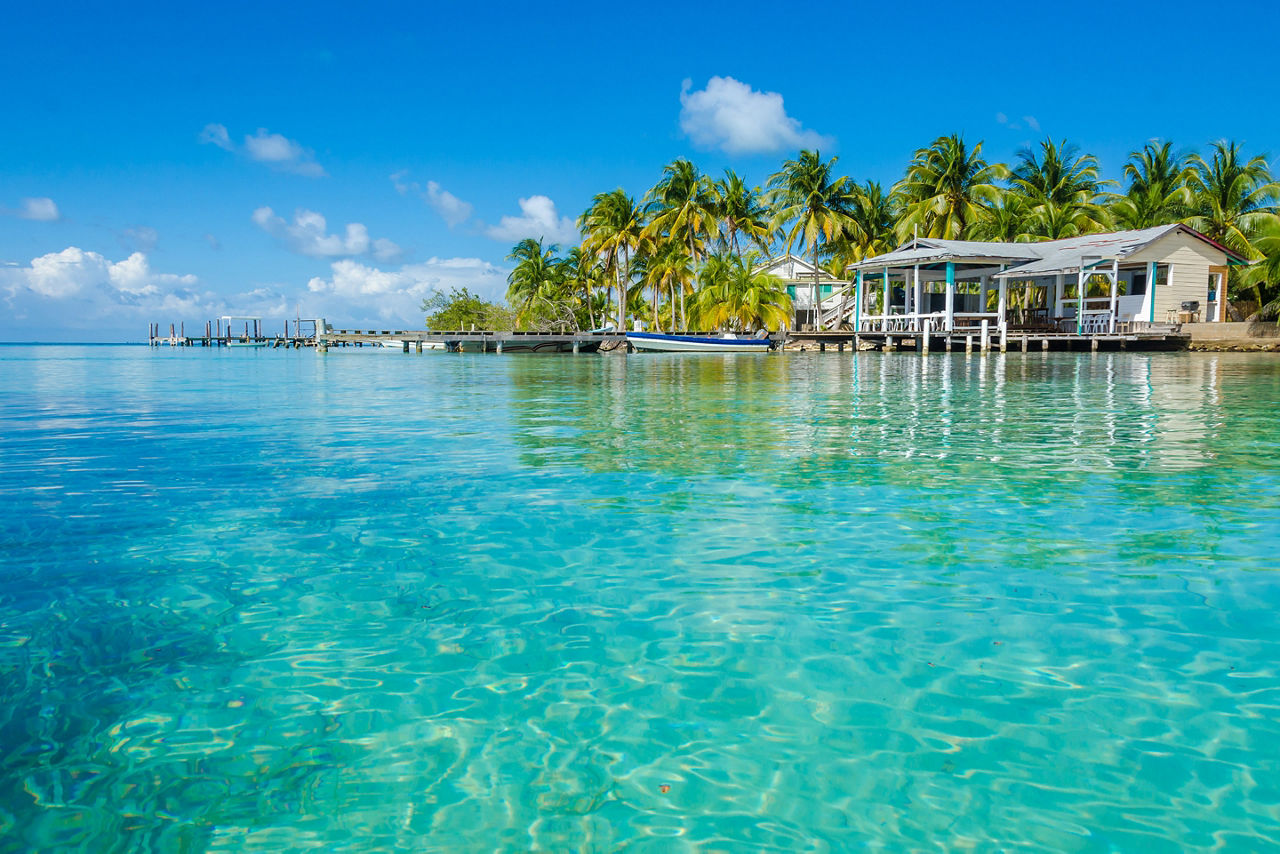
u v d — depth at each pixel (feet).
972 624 11.08
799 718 8.64
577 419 35.19
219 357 146.72
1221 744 8.04
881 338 123.13
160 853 6.56
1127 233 112.47
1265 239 116.37
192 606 11.97
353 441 28.63
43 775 7.65
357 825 6.93
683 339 134.92
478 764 7.86
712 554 14.43
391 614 11.66
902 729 8.41
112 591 12.60
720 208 156.76
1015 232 144.77
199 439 29.32
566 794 7.37
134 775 7.66
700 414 36.58
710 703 9.00
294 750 8.09
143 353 181.57
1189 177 131.44
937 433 29.35
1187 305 107.86
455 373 80.59
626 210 162.40
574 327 189.06
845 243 152.87
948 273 112.06
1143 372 64.18
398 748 8.13
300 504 18.43
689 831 6.81
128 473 22.31
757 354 130.11
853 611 11.60
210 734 8.39
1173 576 12.96
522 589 12.69
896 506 17.97
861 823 6.90
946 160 137.39
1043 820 6.91
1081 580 12.81
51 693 9.23
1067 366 74.54
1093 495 18.89
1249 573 13.07
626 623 11.27
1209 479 20.56
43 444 28.14
